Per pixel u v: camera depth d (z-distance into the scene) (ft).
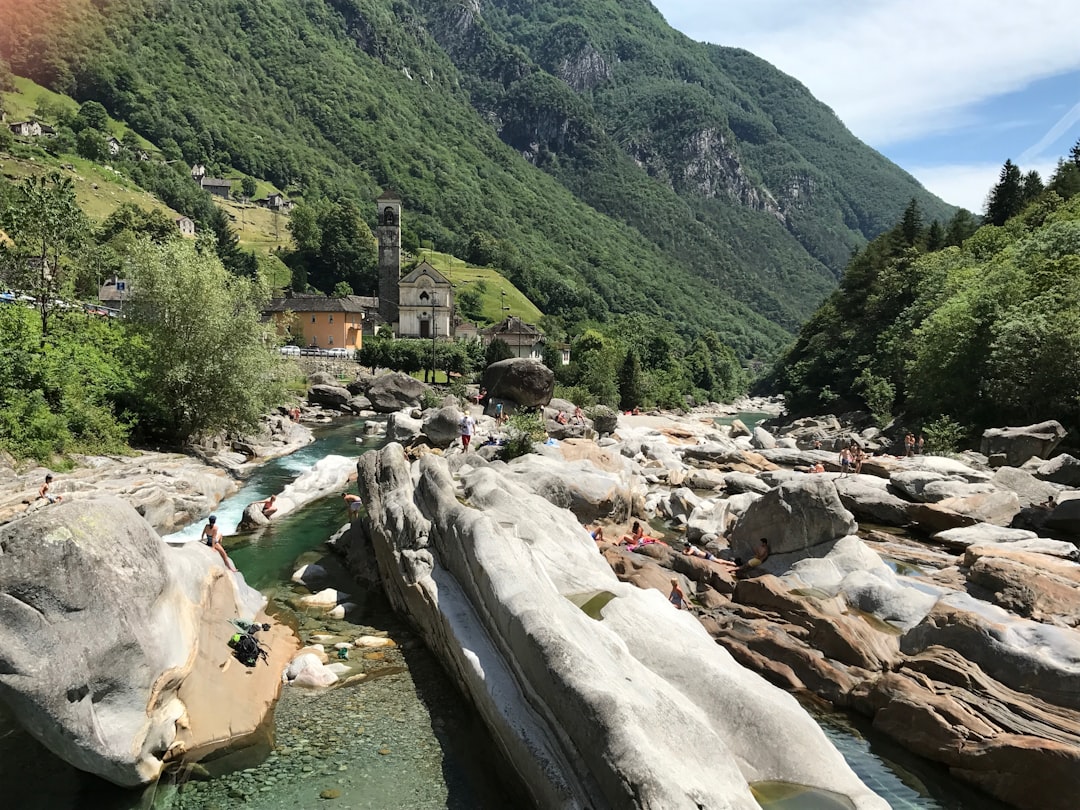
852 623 50.78
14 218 112.16
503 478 69.77
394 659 47.93
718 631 53.67
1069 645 42.34
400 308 394.52
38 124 521.65
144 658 32.65
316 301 348.18
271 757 36.17
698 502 92.32
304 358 270.87
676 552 69.21
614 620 43.32
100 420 102.73
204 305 114.52
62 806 31.89
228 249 456.45
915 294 288.92
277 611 55.62
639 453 136.98
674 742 29.50
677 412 342.03
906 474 103.55
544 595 40.27
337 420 200.13
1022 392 150.71
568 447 106.73
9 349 94.07
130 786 32.58
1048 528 84.48
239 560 68.74
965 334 177.68
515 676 37.22
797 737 34.83
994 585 57.11
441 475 61.21
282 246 541.75
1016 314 159.43
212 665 39.60
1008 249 219.00
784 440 184.85
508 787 34.37
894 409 248.93
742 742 34.63
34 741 36.01
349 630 52.80
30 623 29.63
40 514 31.73
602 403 277.64
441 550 52.90
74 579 30.86
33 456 86.63
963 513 88.38
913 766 39.45
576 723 30.40
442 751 37.14
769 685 39.75
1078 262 167.12
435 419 122.21
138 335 117.91
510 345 410.11
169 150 637.30
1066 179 289.94
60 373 101.71
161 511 78.18
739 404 463.42
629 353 320.91
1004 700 40.50
